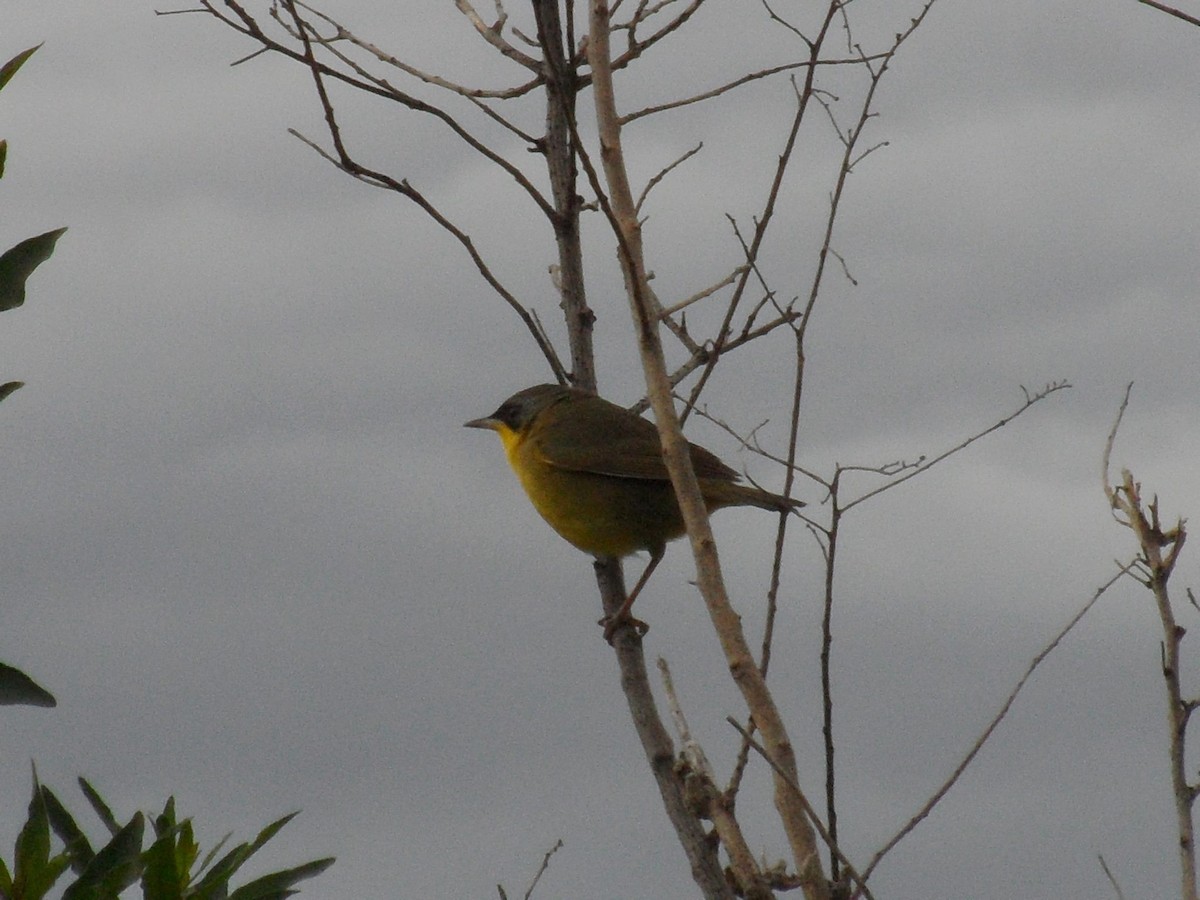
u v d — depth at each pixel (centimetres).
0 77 631
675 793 742
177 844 695
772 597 744
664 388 719
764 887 682
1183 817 739
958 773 705
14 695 611
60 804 697
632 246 730
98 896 641
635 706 912
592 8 757
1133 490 800
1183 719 757
